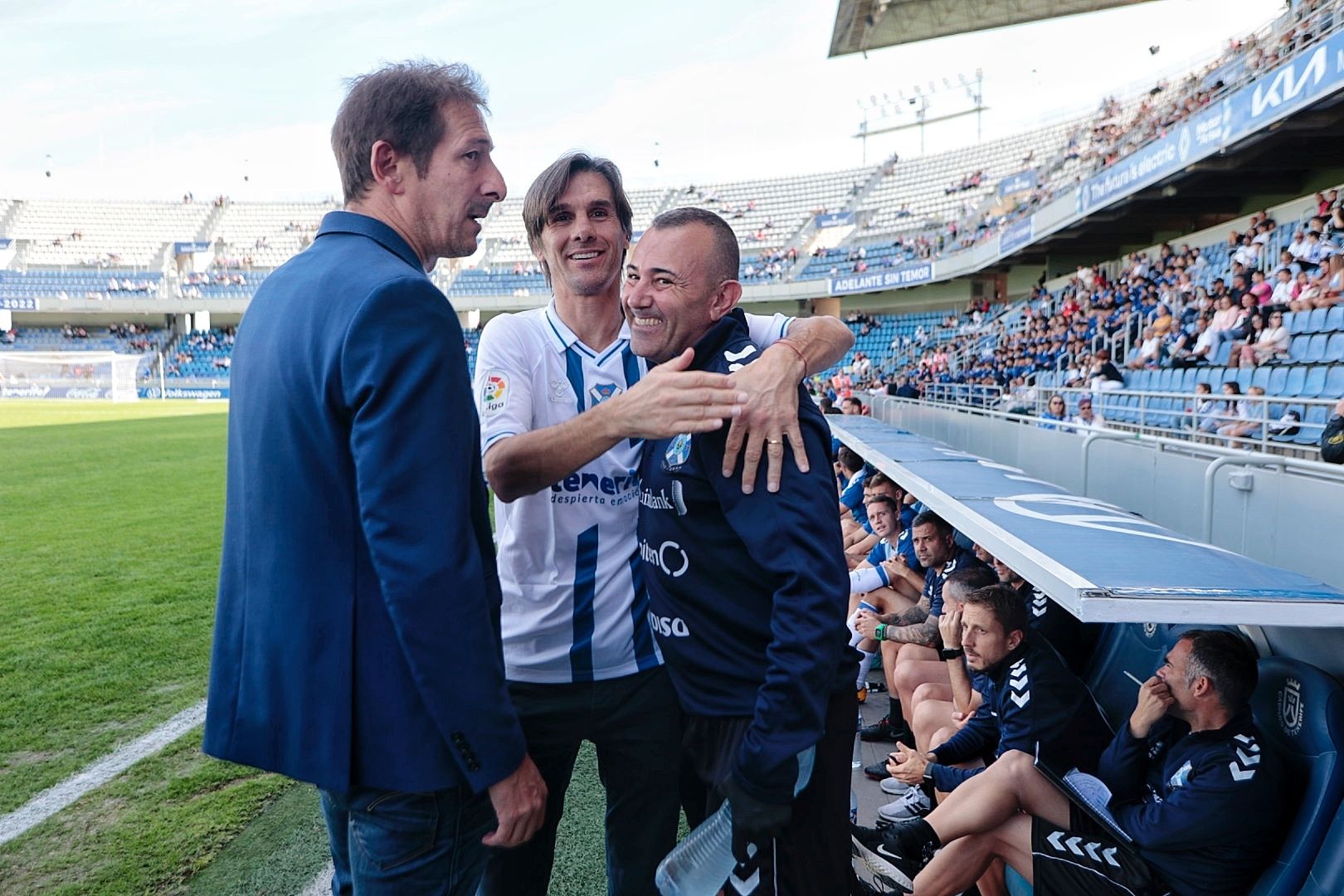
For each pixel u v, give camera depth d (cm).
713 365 138
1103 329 1182
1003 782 189
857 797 288
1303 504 240
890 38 1641
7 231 4112
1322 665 168
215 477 1134
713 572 133
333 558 117
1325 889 139
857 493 546
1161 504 333
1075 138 2334
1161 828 159
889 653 334
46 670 419
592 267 168
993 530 171
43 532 773
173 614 512
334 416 114
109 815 281
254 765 123
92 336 3762
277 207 4353
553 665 173
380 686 117
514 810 124
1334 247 849
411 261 129
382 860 123
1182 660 164
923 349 2273
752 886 128
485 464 150
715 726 138
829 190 3566
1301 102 714
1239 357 789
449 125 128
